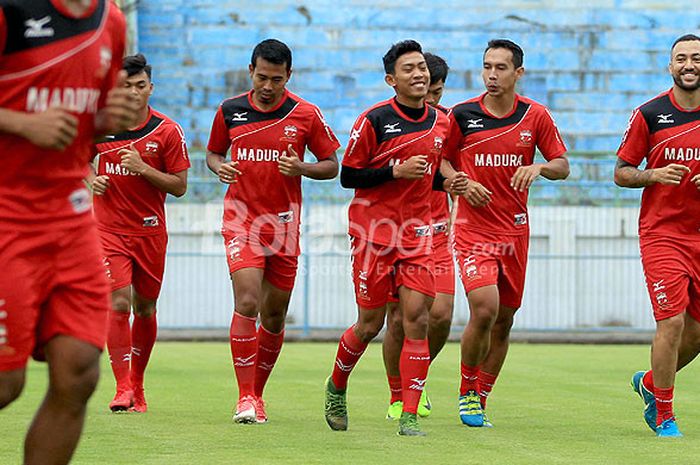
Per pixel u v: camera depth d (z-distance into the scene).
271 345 30.91
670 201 28.06
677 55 28.25
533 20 73.69
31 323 15.48
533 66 73.06
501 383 40.56
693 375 43.72
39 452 15.92
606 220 63.72
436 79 34.00
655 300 27.95
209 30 71.88
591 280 63.38
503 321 30.62
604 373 44.47
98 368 15.99
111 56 16.28
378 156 27.88
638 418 31.14
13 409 31.00
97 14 15.85
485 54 30.39
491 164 30.08
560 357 52.03
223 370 44.28
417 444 25.67
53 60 15.28
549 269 63.34
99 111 16.77
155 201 32.72
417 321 27.38
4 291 15.22
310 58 72.44
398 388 30.86
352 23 73.06
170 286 62.19
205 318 62.31
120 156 32.09
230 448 24.78
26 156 15.23
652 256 28.12
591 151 71.31
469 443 25.94
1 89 15.20
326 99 72.12
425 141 27.83
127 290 31.88
